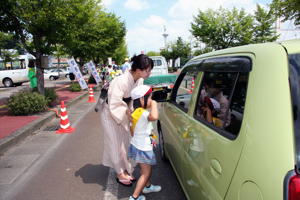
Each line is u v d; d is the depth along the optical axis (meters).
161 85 10.30
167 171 3.52
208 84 2.11
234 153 1.40
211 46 21.83
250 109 1.34
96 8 15.49
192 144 2.13
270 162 1.14
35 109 7.33
